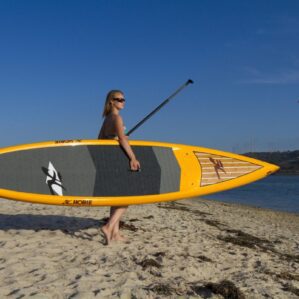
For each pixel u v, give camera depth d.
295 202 30.34
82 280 3.99
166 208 13.93
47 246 5.23
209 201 26.42
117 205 5.40
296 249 7.89
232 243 7.12
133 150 5.63
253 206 25.25
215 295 3.98
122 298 3.65
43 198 5.20
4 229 6.23
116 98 5.52
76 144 5.42
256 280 4.69
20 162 5.23
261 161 6.28
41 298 3.43
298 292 4.44
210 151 6.06
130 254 5.12
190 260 5.20
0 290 3.61
